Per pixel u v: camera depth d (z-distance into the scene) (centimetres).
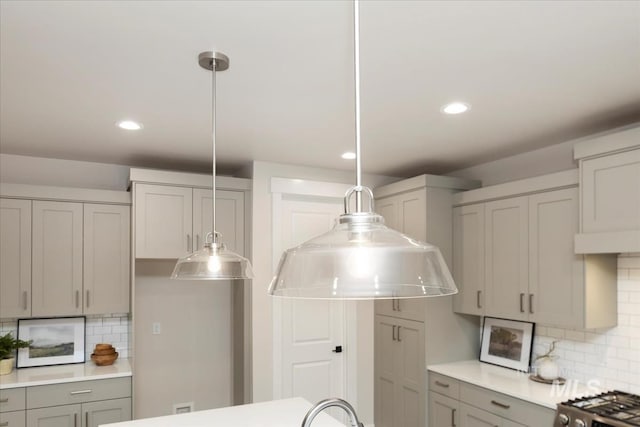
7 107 242
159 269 391
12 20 155
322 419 223
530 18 155
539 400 263
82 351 361
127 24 158
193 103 238
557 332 318
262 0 143
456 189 383
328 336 407
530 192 311
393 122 272
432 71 199
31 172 357
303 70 197
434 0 143
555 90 221
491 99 234
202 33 165
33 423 300
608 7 148
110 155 354
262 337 370
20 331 344
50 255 334
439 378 347
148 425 214
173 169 405
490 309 341
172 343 392
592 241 256
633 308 276
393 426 395
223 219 373
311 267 82
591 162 263
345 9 148
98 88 217
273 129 286
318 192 401
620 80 209
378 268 78
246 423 217
